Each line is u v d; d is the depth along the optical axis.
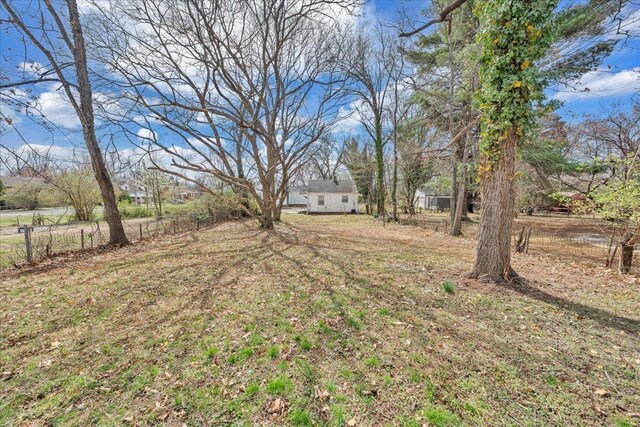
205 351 2.56
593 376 2.19
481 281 4.43
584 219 8.06
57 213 15.39
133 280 4.74
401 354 2.49
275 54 8.98
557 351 2.54
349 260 6.13
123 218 17.31
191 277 4.89
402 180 21.02
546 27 3.59
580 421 1.76
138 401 1.98
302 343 2.67
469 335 2.82
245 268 5.48
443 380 2.14
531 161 11.22
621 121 9.77
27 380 2.20
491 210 4.39
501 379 2.15
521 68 3.78
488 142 4.23
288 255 6.67
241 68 9.11
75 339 2.82
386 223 15.47
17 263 5.95
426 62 13.28
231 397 2.00
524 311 3.40
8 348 2.66
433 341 2.70
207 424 1.77
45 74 6.44
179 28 8.41
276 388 2.07
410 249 7.54
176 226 11.56
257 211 16.80
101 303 3.74
